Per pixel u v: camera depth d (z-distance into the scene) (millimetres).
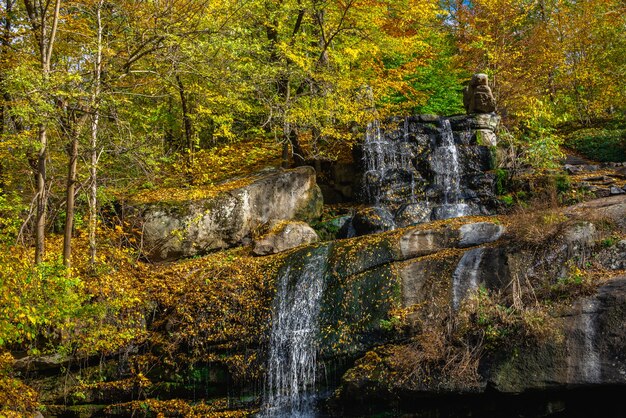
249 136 17781
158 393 10289
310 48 15430
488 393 8117
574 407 7879
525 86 20516
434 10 18875
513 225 10273
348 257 10820
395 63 20281
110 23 12141
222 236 13398
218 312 10891
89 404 10297
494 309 8594
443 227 10852
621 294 7922
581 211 10125
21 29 12062
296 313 10383
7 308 8320
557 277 8836
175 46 11609
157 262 12828
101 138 11680
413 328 9156
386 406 8734
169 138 17812
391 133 15891
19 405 9508
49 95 9984
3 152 11188
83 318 10062
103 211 13258
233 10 12961
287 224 13289
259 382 10016
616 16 21609
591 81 22078
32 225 11648
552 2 23297
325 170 16344
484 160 15031
